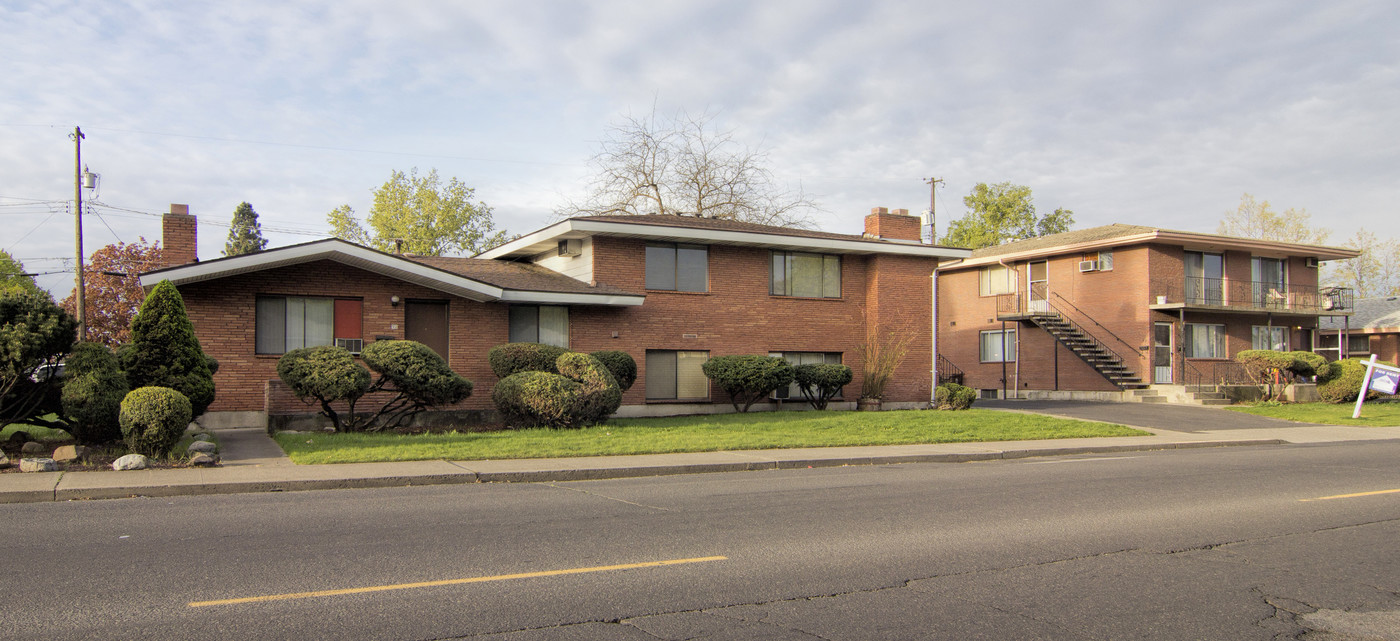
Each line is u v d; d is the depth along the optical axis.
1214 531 8.75
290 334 19.66
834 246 25.64
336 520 8.93
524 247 25.94
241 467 12.65
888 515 9.50
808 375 24.72
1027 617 5.79
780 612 5.82
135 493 10.66
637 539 8.09
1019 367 38.12
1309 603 6.23
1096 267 35.03
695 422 20.81
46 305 13.48
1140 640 5.36
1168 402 31.95
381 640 5.10
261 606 5.73
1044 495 11.06
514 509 9.75
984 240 57.72
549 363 20.34
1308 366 31.81
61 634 5.12
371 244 52.81
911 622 5.63
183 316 15.52
